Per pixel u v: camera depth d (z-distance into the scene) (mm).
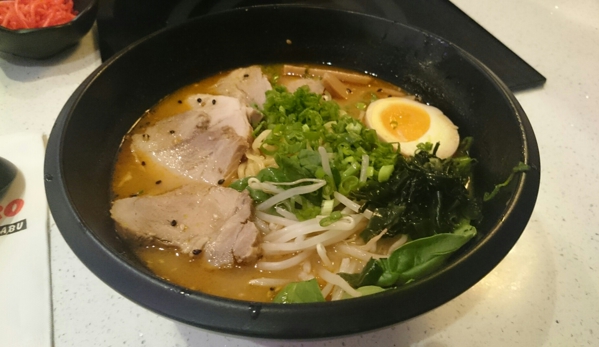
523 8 362
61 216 168
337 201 226
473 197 222
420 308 146
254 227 214
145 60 251
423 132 263
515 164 198
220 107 272
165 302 145
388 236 218
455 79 257
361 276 193
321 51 296
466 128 254
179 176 250
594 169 256
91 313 191
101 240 161
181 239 216
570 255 218
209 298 145
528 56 323
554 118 282
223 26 273
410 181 218
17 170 234
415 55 272
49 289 195
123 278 150
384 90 293
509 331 193
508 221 169
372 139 241
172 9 325
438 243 190
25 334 182
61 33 290
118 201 224
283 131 248
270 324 140
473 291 203
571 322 196
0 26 278
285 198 223
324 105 267
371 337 188
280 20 279
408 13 340
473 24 336
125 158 250
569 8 360
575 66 317
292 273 212
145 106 266
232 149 252
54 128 198
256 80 289
